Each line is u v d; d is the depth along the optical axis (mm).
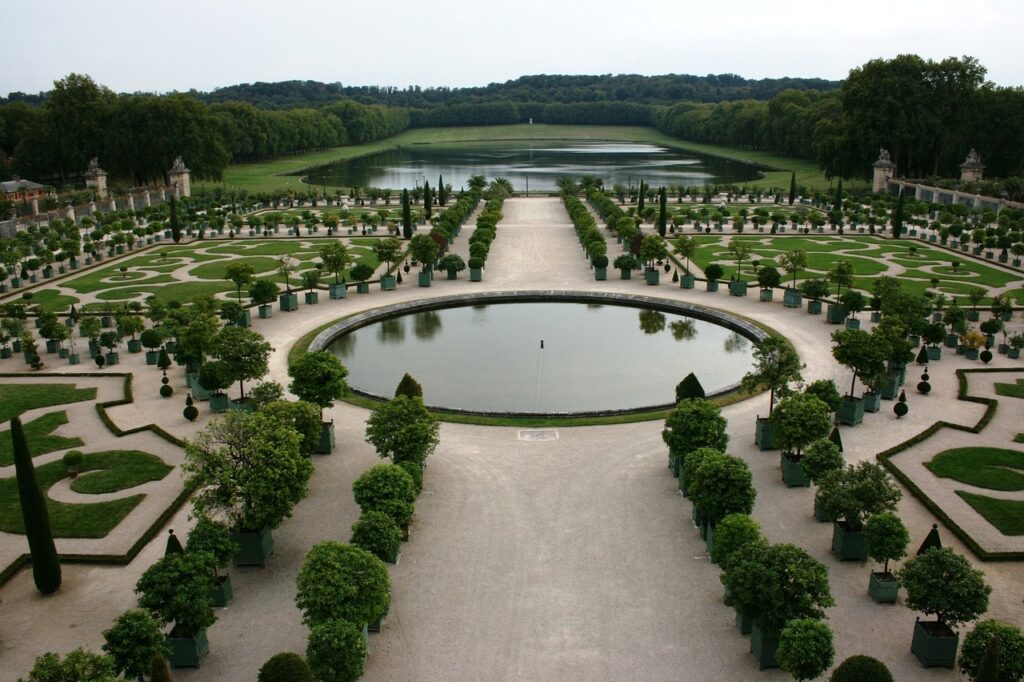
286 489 34938
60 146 181375
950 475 44406
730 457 37562
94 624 32250
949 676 28500
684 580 34594
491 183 186250
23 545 38438
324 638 26453
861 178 188000
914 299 67375
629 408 55656
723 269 95250
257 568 35969
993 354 67250
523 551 36906
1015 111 169125
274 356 66125
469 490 43031
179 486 44156
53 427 52625
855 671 24828
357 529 33688
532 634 30922
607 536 38250
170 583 28781
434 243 91875
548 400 58156
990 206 140875
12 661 30000
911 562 29844
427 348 71062
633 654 29734
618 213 127625
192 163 184500
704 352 69125
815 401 43281
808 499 41906
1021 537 37812
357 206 167500
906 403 55281
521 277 95375
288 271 89062
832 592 33531
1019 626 31047
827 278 86562
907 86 168500
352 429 51688
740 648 30031
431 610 32469
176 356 58750
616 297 85375
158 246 120875
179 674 28922
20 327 67562
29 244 111062
